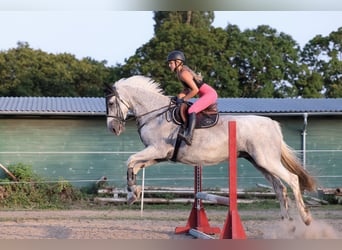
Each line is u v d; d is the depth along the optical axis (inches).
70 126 625.0
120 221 425.1
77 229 367.9
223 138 313.0
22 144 617.3
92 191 605.9
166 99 322.3
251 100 718.5
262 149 318.3
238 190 600.4
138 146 630.5
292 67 1197.1
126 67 1163.3
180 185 625.0
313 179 332.5
